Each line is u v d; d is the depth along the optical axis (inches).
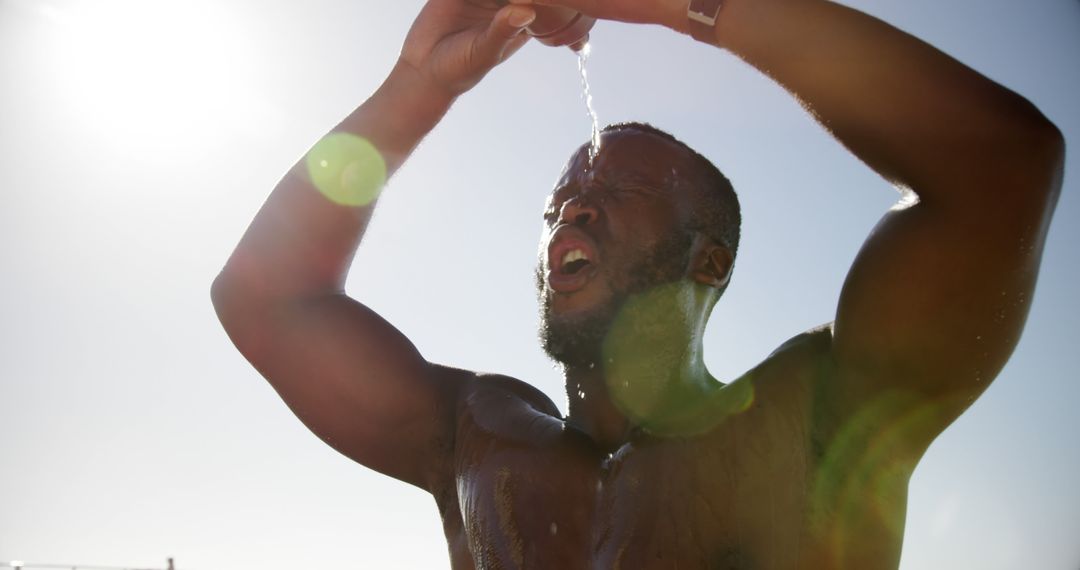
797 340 84.6
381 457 100.2
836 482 77.9
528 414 89.6
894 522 78.8
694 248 91.4
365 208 104.3
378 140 103.7
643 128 96.2
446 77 101.7
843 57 75.7
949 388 77.2
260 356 103.3
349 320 102.2
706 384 89.8
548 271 91.6
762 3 78.5
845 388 79.0
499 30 95.7
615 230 90.0
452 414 96.9
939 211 74.5
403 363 100.3
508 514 82.5
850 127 76.4
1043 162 72.1
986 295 74.2
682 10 80.6
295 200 103.9
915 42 75.9
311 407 101.6
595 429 88.5
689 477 78.7
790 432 78.7
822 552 76.2
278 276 102.7
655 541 76.8
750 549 75.6
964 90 73.4
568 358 90.3
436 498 95.2
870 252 78.1
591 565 78.3
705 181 94.2
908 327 75.8
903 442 79.6
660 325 89.0
